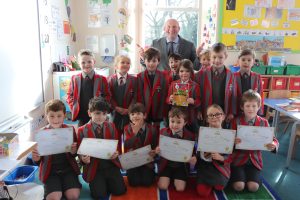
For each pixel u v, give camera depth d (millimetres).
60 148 2008
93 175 2092
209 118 2207
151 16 4285
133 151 2170
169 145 2150
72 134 2045
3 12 2178
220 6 4023
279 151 3100
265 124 2268
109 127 2172
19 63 2457
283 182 2414
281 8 4062
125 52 4098
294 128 2607
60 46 3467
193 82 2494
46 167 2018
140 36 4254
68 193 2000
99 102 2145
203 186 2117
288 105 2807
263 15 4070
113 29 4027
